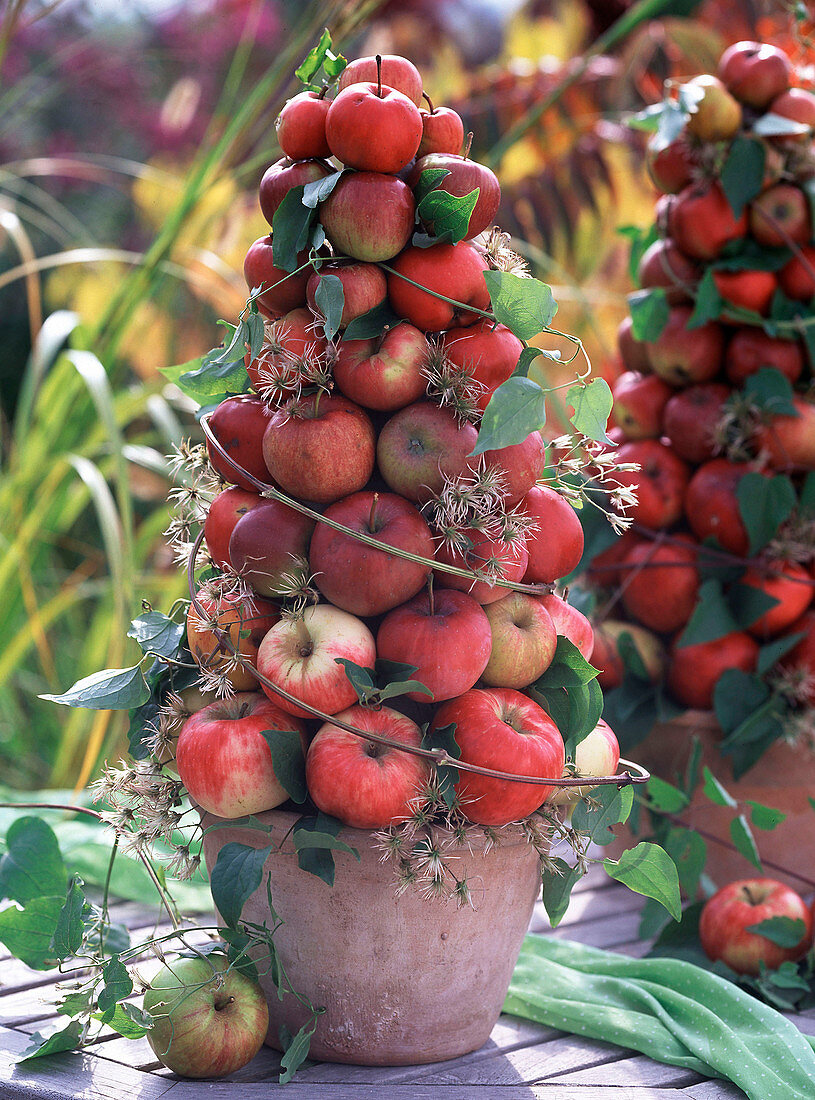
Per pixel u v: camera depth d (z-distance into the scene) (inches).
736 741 65.3
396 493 52.7
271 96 91.4
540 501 54.1
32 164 120.8
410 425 52.2
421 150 53.7
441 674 51.4
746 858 62.8
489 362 52.4
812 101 66.2
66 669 114.7
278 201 53.2
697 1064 54.9
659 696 66.9
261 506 53.1
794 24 72.1
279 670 51.8
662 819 66.2
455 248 52.3
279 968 52.6
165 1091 52.8
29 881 57.6
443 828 51.9
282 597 53.2
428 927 53.1
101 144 181.0
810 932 61.1
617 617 69.9
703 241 66.3
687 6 92.2
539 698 54.0
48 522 101.9
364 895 52.7
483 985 54.5
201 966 53.6
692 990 58.2
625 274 108.8
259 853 52.1
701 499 66.8
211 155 92.1
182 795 54.6
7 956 62.6
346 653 51.6
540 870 55.1
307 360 52.1
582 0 113.6
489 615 53.0
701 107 65.7
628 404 69.2
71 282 124.9
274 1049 55.5
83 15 183.0
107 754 78.8
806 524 66.7
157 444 128.7
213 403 57.0
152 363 113.1
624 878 55.1
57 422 95.4
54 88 121.7
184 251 101.0
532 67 111.7
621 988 58.4
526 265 55.0
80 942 54.4
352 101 51.7
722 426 66.5
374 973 53.3
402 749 50.8
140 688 54.2
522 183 104.7
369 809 51.0
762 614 65.3
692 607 67.1
